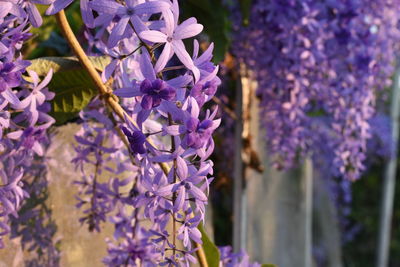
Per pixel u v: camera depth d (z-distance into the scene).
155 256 0.60
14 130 0.54
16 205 0.51
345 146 0.95
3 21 0.46
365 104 0.92
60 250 0.65
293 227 1.52
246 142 1.09
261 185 1.42
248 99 1.08
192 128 0.43
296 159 1.12
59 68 0.56
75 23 0.80
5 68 0.44
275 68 0.86
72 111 0.60
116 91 0.43
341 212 2.88
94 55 0.57
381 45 0.97
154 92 0.43
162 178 0.47
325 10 0.83
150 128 0.48
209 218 1.09
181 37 0.43
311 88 0.87
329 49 0.86
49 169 0.64
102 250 0.70
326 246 2.74
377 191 3.70
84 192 0.62
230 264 0.67
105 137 0.62
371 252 3.77
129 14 0.43
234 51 0.91
